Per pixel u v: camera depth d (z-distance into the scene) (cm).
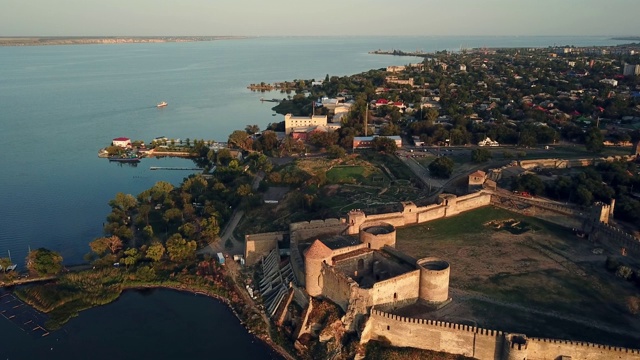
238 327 12619
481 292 12431
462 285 12781
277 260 14475
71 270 15175
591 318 11281
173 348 11794
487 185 19575
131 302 13762
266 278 14275
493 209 18062
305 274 12531
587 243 15275
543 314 11431
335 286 11906
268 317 12838
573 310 11606
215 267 15038
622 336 10600
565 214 16512
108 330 12525
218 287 14225
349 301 11406
